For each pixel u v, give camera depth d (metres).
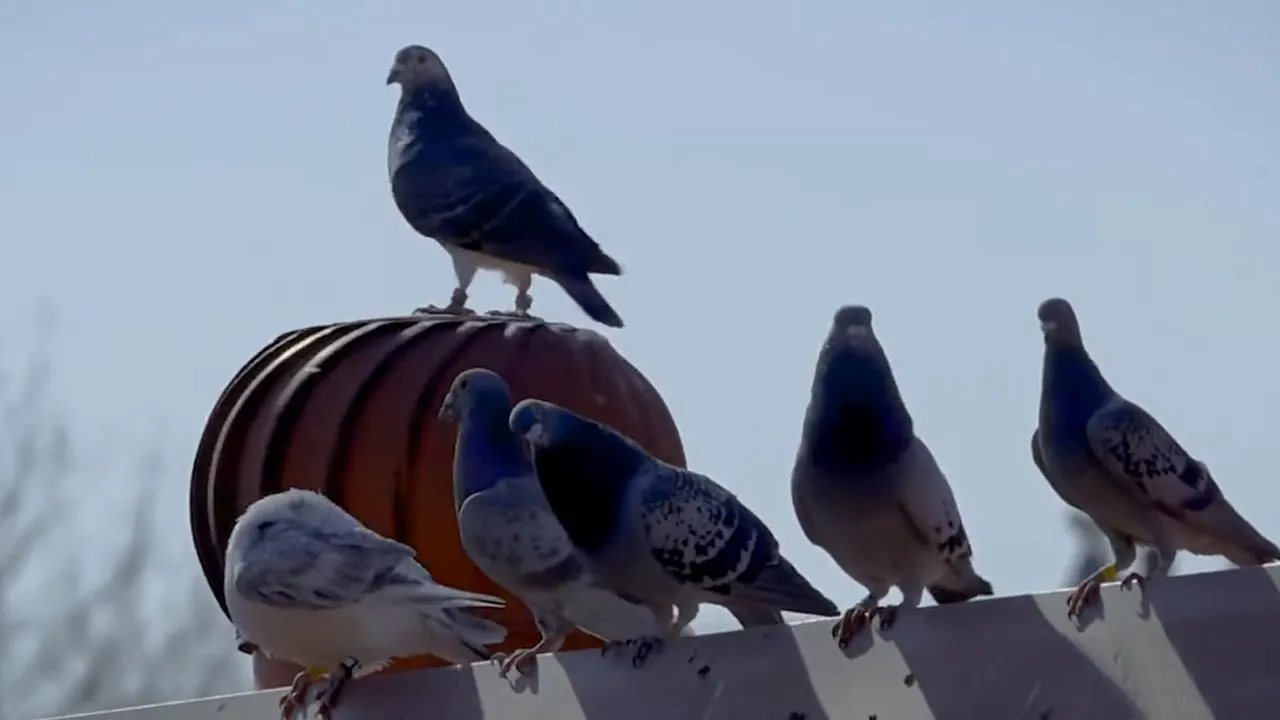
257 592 9.05
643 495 9.16
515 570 9.85
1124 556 9.40
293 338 13.24
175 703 10.24
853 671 8.15
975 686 7.81
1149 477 8.89
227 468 12.59
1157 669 7.45
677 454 13.03
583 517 9.29
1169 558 9.11
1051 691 7.62
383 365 12.57
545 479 9.38
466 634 9.00
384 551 9.12
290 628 9.08
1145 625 7.56
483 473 10.23
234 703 10.05
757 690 8.36
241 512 12.48
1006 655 7.79
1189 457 9.00
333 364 12.64
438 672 9.27
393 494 12.23
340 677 9.39
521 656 9.07
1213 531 8.94
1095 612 7.72
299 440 12.41
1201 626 7.45
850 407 8.87
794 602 9.02
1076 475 9.17
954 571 9.01
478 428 10.33
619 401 12.73
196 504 12.90
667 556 9.08
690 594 9.23
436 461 12.29
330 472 12.27
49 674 23.88
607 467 9.29
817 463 8.96
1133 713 7.42
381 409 12.41
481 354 12.60
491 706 9.05
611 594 9.59
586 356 12.83
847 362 8.94
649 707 8.61
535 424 9.40
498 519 9.90
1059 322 9.24
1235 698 7.24
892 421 8.86
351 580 8.98
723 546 9.02
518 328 12.87
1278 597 7.33
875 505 8.79
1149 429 8.96
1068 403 9.17
